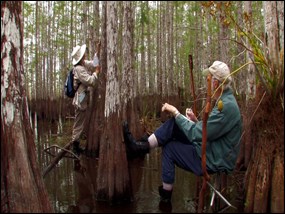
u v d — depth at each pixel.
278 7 3.20
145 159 5.56
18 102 2.83
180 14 17.09
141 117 9.91
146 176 4.56
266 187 3.02
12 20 2.81
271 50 3.20
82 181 4.39
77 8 17.47
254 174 3.13
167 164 3.49
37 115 14.21
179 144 3.49
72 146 6.17
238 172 4.44
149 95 14.79
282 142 2.98
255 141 3.29
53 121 12.95
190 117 3.69
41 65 16.81
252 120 3.34
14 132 2.79
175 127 3.53
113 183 3.58
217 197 3.37
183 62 17.38
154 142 3.56
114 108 3.72
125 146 3.81
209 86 2.90
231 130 3.27
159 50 16.42
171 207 3.40
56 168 5.05
